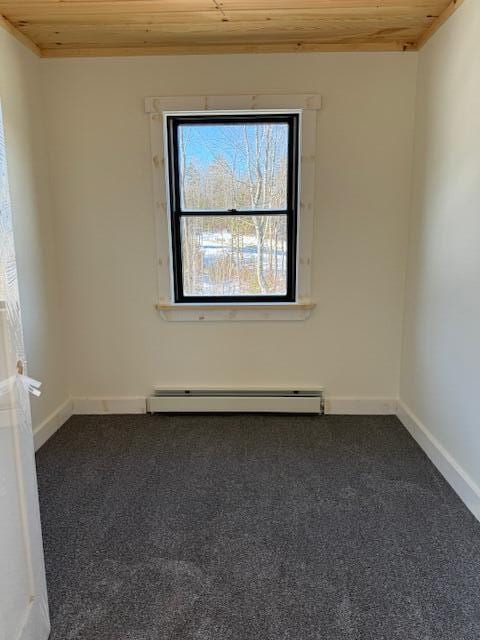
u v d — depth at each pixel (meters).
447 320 2.31
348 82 2.76
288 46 2.72
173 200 2.98
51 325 2.91
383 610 1.47
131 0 2.19
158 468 2.40
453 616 1.45
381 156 2.83
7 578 1.17
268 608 1.49
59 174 2.90
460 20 2.15
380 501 2.08
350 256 2.95
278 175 2.95
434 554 1.73
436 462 2.40
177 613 1.47
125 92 2.80
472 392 2.03
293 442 2.70
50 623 1.43
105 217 2.95
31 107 2.66
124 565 1.69
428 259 2.56
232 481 2.27
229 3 2.21
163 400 3.09
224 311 3.03
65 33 2.55
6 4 2.22
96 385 3.16
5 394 1.18
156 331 3.09
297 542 1.81
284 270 3.06
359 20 2.42
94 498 2.12
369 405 3.13
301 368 3.11
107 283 3.03
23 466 1.26
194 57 2.76
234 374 3.13
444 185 2.35
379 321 3.03
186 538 1.84
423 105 2.64
